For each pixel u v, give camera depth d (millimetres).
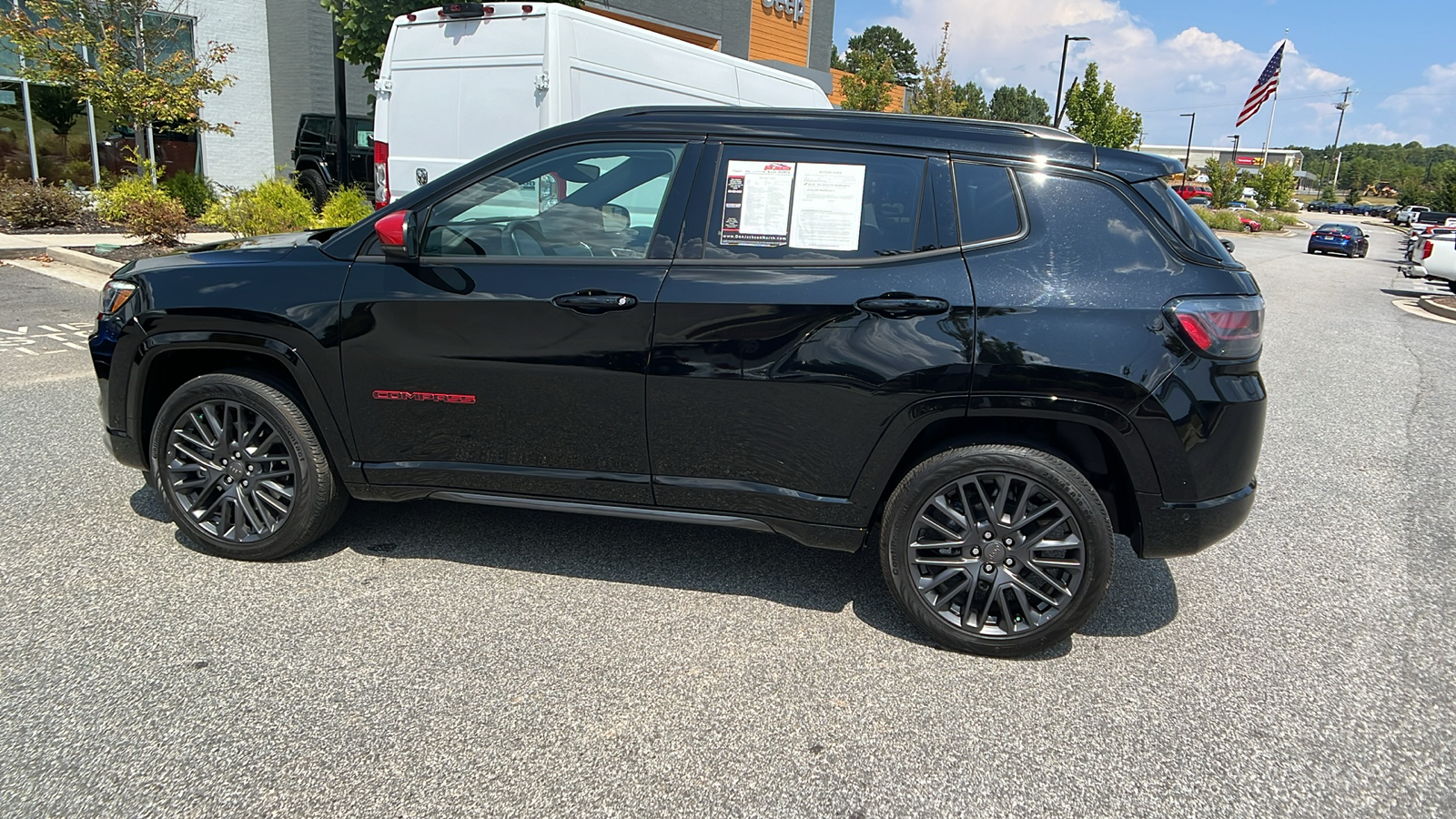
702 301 3145
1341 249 36031
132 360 3588
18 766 2387
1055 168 3090
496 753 2535
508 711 2732
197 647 3004
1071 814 2396
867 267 3100
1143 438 2953
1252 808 2443
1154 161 3111
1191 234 3039
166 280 3551
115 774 2373
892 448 3125
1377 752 2717
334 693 2783
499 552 3859
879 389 3062
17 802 2258
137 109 11727
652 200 3309
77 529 3885
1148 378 2910
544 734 2627
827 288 3088
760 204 3215
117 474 4555
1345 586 3945
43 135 14156
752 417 3180
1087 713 2867
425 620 3258
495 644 3111
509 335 3270
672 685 2912
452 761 2492
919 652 3197
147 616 3188
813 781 2480
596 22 7594
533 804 2340
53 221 13008
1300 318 13734
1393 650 3365
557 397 3293
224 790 2336
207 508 3654
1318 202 115125
